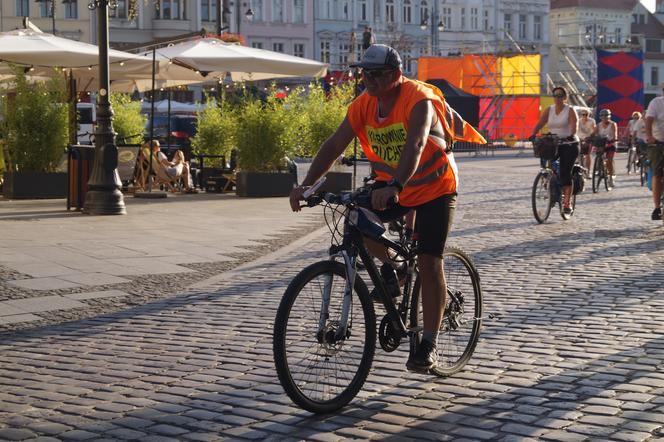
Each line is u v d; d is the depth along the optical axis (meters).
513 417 5.14
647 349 6.62
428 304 5.67
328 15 86.38
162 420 5.23
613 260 11.00
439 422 5.11
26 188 19.11
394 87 5.44
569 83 68.19
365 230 5.32
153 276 10.21
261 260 11.41
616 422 5.02
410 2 90.38
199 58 21.02
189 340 7.21
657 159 14.47
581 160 26.36
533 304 8.34
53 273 10.23
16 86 19.52
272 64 21.58
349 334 5.39
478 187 25.33
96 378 6.14
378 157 5.66
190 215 16.58
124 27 68.12
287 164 21.75
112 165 16.38
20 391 5.86
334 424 5.12
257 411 5.37
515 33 97.19
